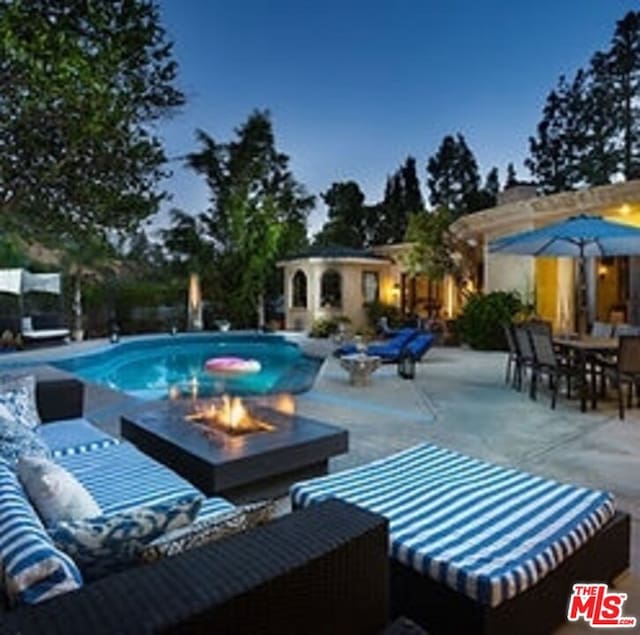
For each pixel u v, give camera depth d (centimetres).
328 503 169
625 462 449
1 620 108
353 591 148
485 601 192
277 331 1781
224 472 326
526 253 843
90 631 106
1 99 362
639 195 1021
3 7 338
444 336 1404
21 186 391
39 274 1384
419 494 266
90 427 382
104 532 146
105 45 389
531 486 277
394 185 3056
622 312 1215
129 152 418
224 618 118
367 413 626
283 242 1931
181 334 1502
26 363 916
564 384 793
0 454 264
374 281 1898
